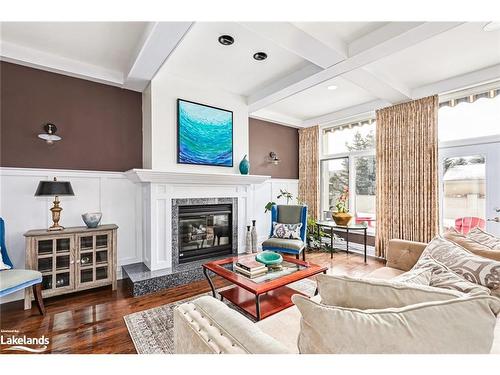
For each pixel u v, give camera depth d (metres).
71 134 3.04
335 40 2.38
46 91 2.90
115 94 3.35
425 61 2.89
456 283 1.28
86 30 2.35
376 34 2.30
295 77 3.21
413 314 0.76
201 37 2.47
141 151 3.54
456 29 2.28
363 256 4.35
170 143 3.32
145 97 3.40
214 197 3.73
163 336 1.99
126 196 3.40
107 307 2.48
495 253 1.64
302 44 2.30
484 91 3.22
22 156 2.77
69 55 2.82
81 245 2.73
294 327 1.42
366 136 4.61
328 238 5.14
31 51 2.69
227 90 3.84
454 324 0.72
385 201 4.04
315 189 5.25
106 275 2.88
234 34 2.41
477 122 3.30
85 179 3.11
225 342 0.87
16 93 2.74
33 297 2.55
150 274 2.99
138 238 3.48
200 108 3.57
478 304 0.74
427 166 3.56
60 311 2.40
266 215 5.06
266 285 1.98
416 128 3.66
